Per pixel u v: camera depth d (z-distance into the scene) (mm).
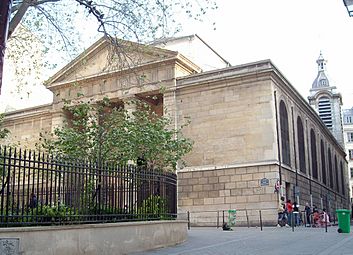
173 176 15961
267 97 31469
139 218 13367
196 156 33188
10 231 8898
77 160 11883
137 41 15281
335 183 61531
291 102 37406
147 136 18172
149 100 37781
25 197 10547
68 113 40281
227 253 12117
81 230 10664
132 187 13422
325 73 80062
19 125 44312
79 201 11469
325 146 55219
